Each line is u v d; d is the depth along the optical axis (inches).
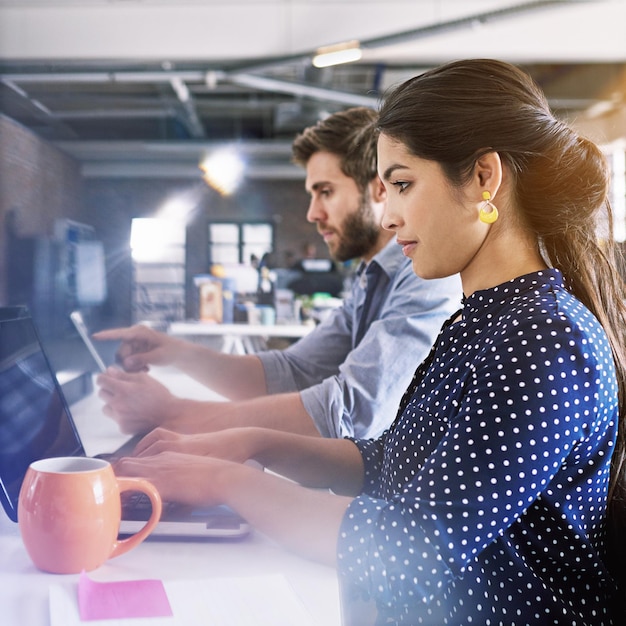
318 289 301.3
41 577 27.5
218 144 575.2
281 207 669.3
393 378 51.3
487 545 25.1
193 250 669.3
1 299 494.6
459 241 27.9
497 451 23.6
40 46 283.1
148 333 64.4
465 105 27.0
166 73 251.4
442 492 23.7
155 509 29.5
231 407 50.1
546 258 29.0
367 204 60.6
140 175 653.3
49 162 574.6
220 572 28.6
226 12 282.4
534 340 24.6
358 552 25.2
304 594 26.9
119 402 51.4
